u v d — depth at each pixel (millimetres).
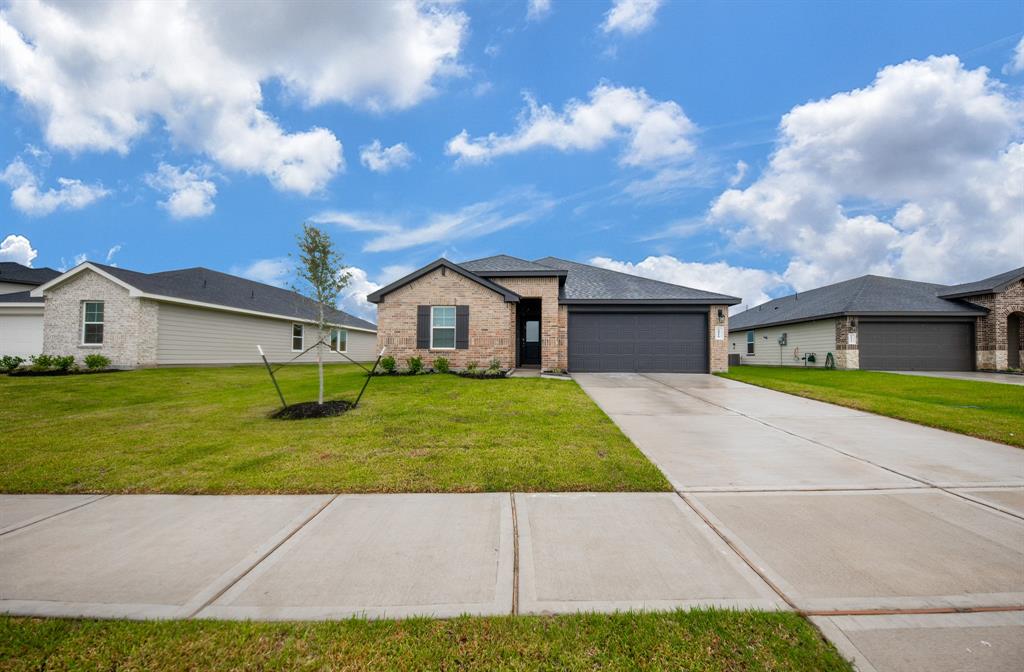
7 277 23500
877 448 5656
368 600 2424
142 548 3023
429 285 14227
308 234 7832
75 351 14883
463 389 10305
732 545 3061
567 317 15820
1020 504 3811
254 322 19969
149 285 15555
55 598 2443
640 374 15039
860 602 2396
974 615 2289
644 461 4930
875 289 21281
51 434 6191
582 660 1977
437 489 4141
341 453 5246
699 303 15547
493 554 2936
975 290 18938
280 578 2646
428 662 1966
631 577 2654
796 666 1926
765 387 11586
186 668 1938
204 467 4754
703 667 1925
